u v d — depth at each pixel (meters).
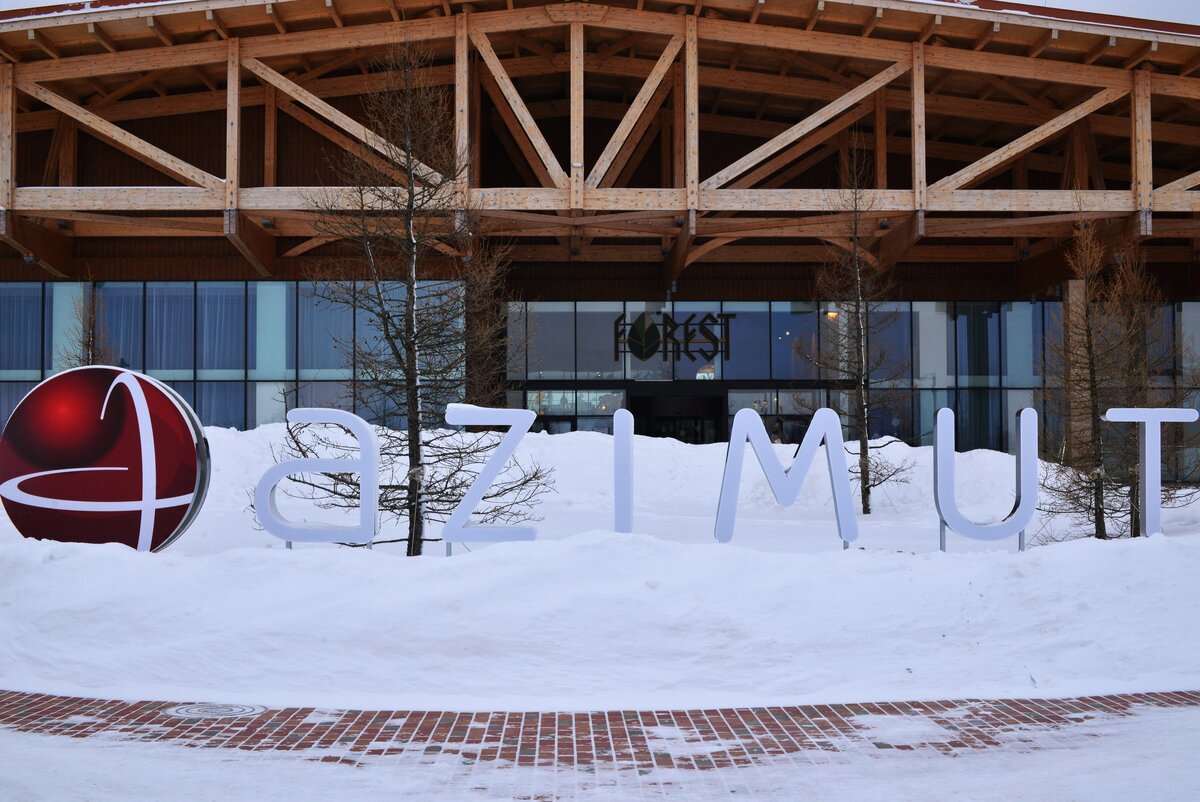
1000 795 6.02
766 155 25.94
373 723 7.71
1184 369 32.12
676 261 29.59
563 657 9.25
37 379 31.42
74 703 8.22
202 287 31.72
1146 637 9.64
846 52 26.33
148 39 26.00
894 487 24.61
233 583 10.46
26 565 10.88
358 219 17.20
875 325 31.16
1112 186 34.31
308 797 6.05
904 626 9.86
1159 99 28.31
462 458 15.39
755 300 33.09
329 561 10.74
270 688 8.70
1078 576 10.73
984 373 33.50
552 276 32.97
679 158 29.05
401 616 9.70
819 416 12.33
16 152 30.81
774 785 6.28
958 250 33.34
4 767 6.54
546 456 26.31
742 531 19.00
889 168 33.12
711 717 7.91
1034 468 12.54
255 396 31.52
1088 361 18.83
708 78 29.45
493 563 10.65
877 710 8.06
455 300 15.51
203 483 12.82
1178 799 5.91
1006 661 9.25
